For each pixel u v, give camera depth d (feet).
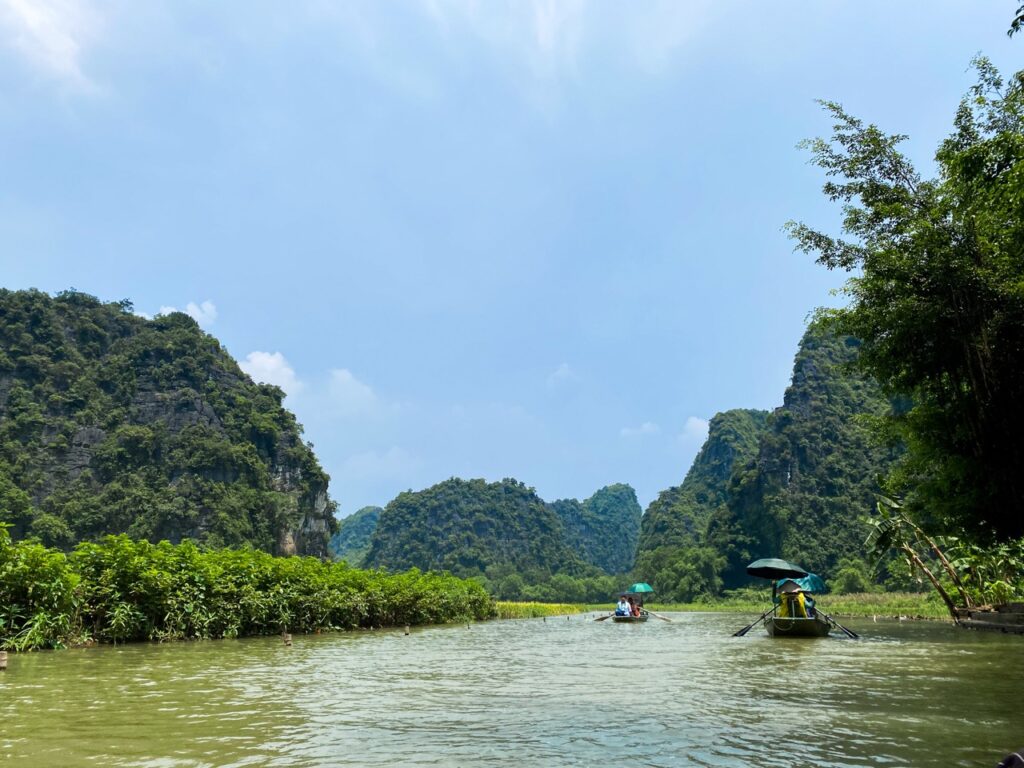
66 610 40.47
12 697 22.18
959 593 79.87
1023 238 43.88
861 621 93.04
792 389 358.43
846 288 61.05
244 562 55.06
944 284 53.62
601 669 31.55
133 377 374.22
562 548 589.73
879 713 19.13
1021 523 55.93
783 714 19.08
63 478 323.78
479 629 75.46
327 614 60.80
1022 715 18.76
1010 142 35.91
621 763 13.60
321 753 14.46
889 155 58.23
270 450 385.70
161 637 45.65
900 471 69.51
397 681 26.81
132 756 14.17
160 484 328.49
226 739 15.84
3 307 368.68
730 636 61.46
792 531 303.89
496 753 14.48
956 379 59.21
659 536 440.86
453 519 576.61
